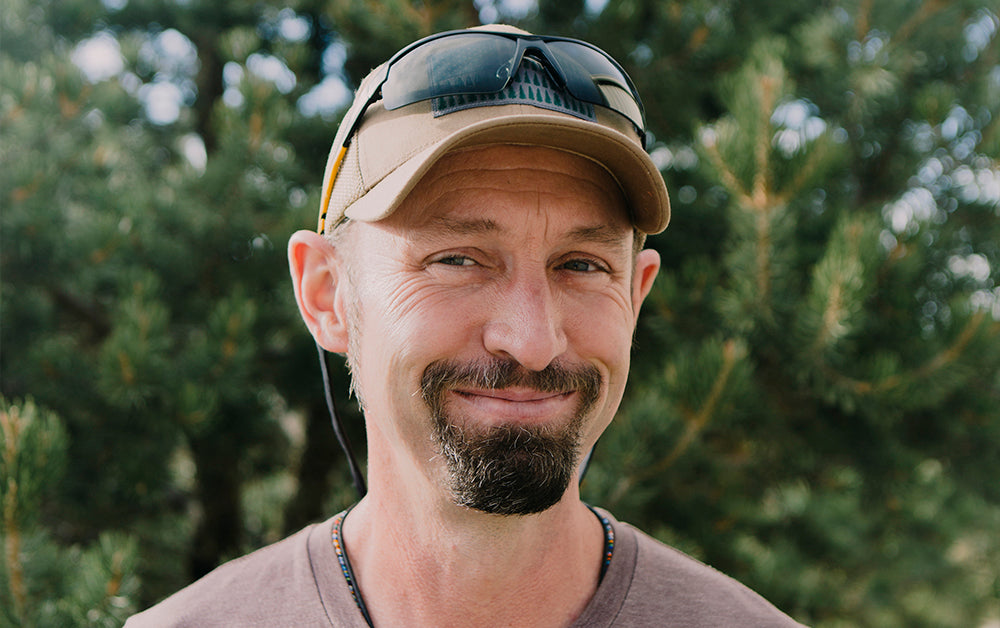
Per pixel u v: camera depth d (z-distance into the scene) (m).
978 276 3.39
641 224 0.96
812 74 3.50
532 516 0.92
